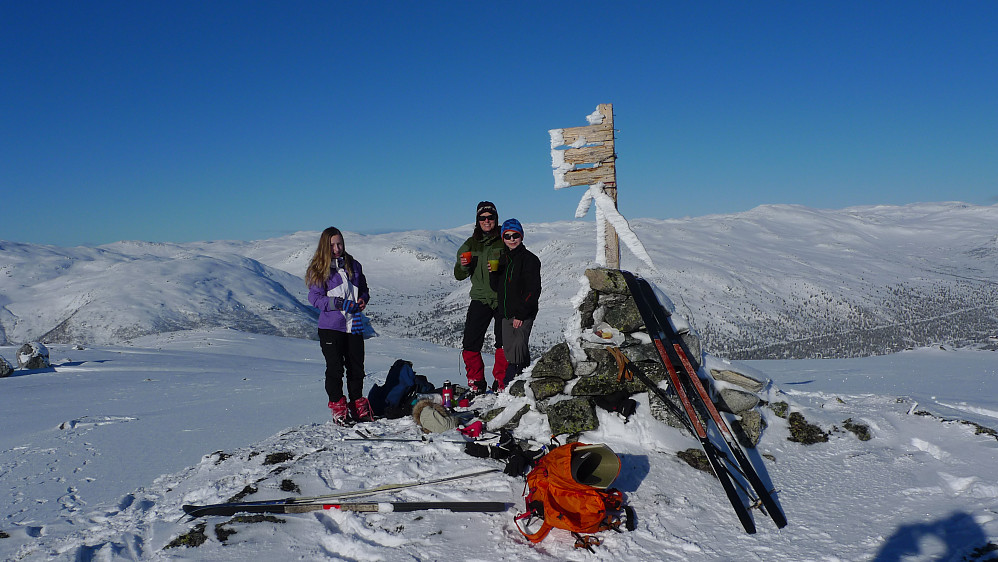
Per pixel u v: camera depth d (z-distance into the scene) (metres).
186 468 4.74
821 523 3.27
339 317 5.38
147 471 4.80
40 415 8.45
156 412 8.29
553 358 4.53
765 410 4.71
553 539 3.00
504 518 3.23
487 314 5.93
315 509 3.37
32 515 3.82
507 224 5.40
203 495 3.88
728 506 3.45
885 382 9.71
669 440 4.15
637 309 4.46
